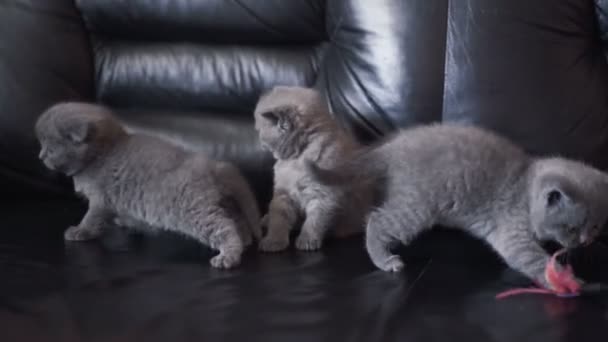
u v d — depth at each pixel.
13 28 1.93
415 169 1.52
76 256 1.50
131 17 2.02
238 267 1.47
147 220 1.61
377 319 1.20
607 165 1.75
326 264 1.50
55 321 1.17
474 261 1.53
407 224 1.52
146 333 1.14
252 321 1.19
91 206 1.64
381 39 1.85
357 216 1.73
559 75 1.77
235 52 2.05
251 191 1.71
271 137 1.73
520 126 1.76
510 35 1.79
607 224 1.66
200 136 1.94
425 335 1.15
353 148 1.76
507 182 1.51
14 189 1.93
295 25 2.00
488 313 1.24
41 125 1.61
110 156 1.62
